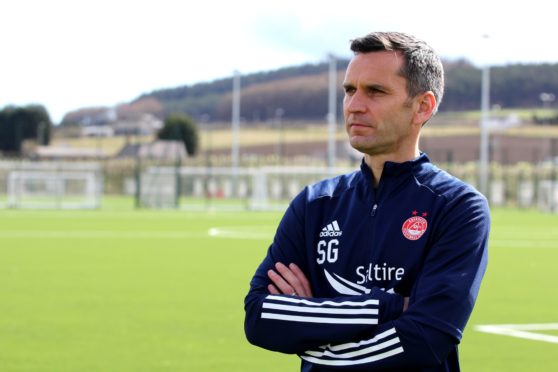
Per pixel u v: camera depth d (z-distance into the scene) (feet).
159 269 76.18
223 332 44.68
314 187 16.17
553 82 549.95
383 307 14.56
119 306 53.42
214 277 70.28
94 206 210.18
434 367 14.80
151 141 509.76
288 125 530.27
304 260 15.92
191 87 595.06
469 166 282.36
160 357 38.37
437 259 14.80
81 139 558.15
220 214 183.83
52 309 51.90
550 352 40.50
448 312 14.49
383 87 15.06
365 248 15.19
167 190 210.59
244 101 568.00
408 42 15.25
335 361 14.84
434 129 482.28
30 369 35.68
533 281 71.10
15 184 212.02
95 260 83.66
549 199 223.51
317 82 559.79
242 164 348.18
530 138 453.58
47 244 101.96
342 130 510.58
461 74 557.33
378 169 15.51
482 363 37.91
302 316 14.89
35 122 506.89
